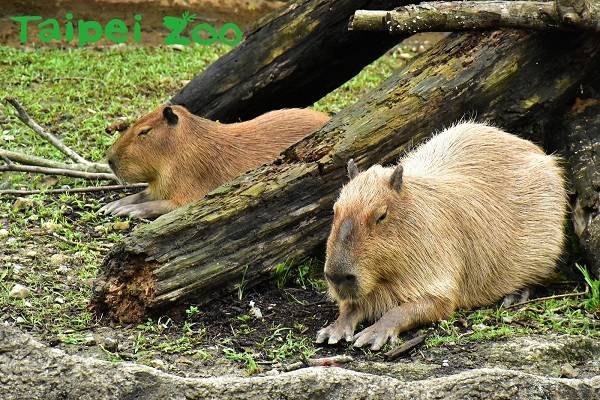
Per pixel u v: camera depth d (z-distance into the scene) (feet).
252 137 42.86
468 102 37.29
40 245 37.58
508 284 33.78
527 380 26.99
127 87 55.57
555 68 37.70
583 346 30.09
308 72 43.75
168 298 32.32
